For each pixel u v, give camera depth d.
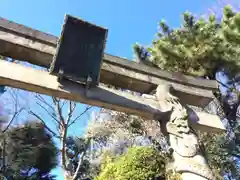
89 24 3.47
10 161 13.87
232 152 7.88
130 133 9.67
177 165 3.29
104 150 10.30
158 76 4.21
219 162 7.56
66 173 9.18
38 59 3.68
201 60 7.22
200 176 3.13
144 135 9.14
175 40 7.64
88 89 3.53
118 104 3.62
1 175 12.96
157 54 7.64
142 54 8.45
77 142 13.84
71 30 3.39
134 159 5.17
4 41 3.45
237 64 7.11
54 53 3.62
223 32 6.94
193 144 3.43
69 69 3.31
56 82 3.45
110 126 10.46
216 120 4.07
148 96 3.89
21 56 3.64
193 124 3.91
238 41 6.87
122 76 3.98
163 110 3.78
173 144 3.47
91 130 10.82
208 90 4.41
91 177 12.22
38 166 15.18
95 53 3.43
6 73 3.28
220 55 7.00
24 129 14.80
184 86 4.29
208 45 6.96
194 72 7.36
